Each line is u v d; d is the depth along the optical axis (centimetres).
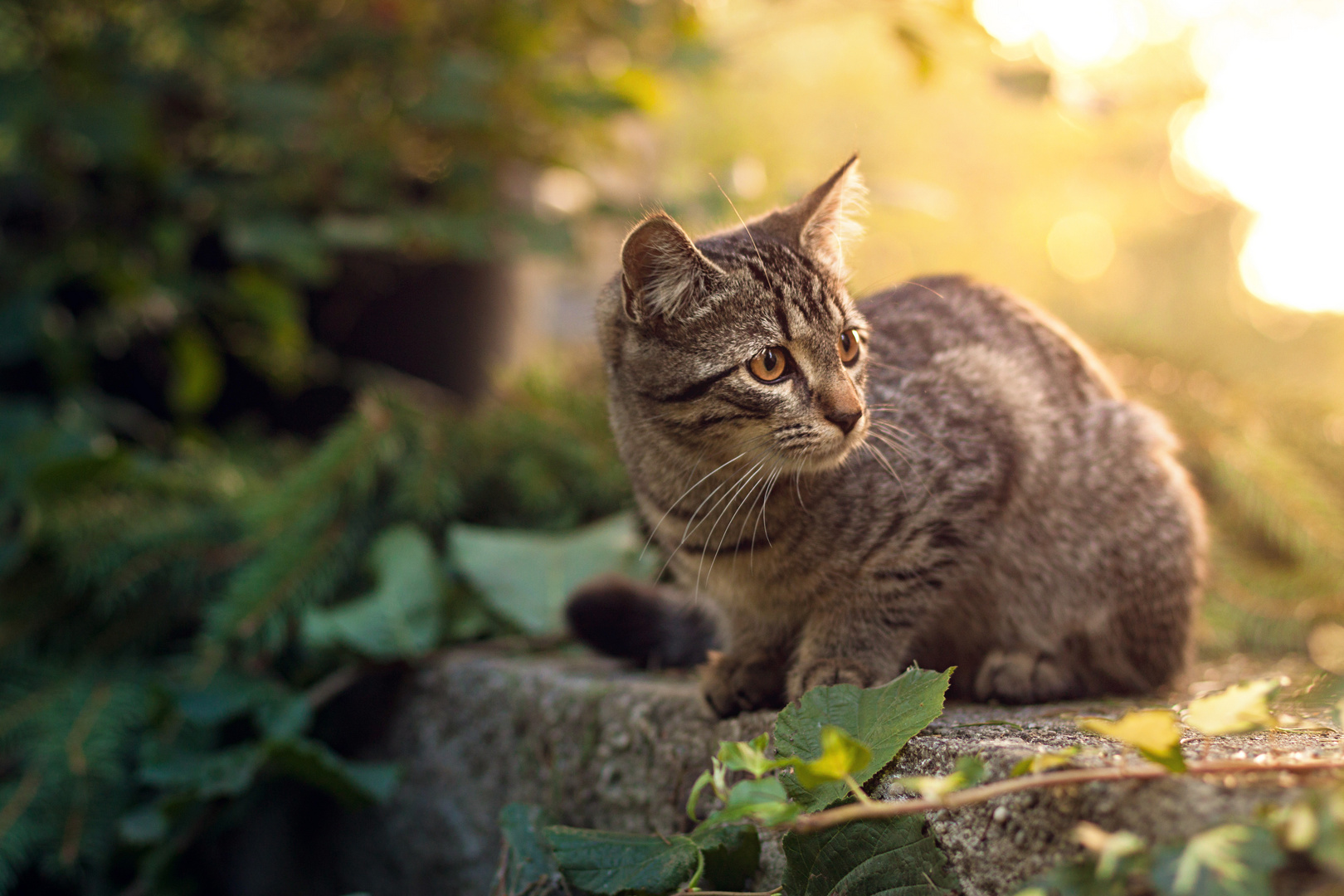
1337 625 303
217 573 303
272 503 294
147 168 356
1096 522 212
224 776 238
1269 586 305
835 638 200
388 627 266
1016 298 247
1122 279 1248
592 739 213
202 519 307
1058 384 223
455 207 367
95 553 286
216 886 287
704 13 383
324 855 279
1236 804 102
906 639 201
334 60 360
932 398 210
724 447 207
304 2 371
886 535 197
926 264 828
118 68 357
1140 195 962
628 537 296
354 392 390
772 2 355
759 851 160
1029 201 941
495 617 288
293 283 378
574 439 338
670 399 211
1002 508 207
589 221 359
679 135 648
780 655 211
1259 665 285
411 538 292
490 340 388
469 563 284
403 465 319
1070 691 207
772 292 207
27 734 258
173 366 393
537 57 366
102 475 291
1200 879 90
